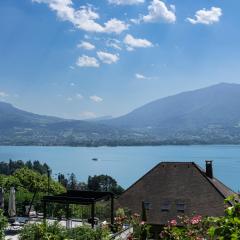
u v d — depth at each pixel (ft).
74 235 47.88
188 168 125.49
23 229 45.65
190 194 117.80
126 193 123.13
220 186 124.36
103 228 54.54
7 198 90.89
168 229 28.63
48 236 42.91
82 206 92.73
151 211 116.57
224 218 14.93
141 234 40.91
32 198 99.60
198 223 27.50
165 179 124.16
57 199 72.49
